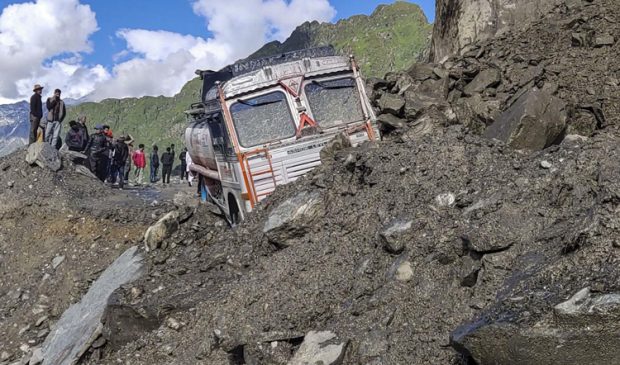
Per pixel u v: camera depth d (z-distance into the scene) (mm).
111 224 15719
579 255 5160
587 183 6500
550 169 6973
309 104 12008
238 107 11828
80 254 15180
